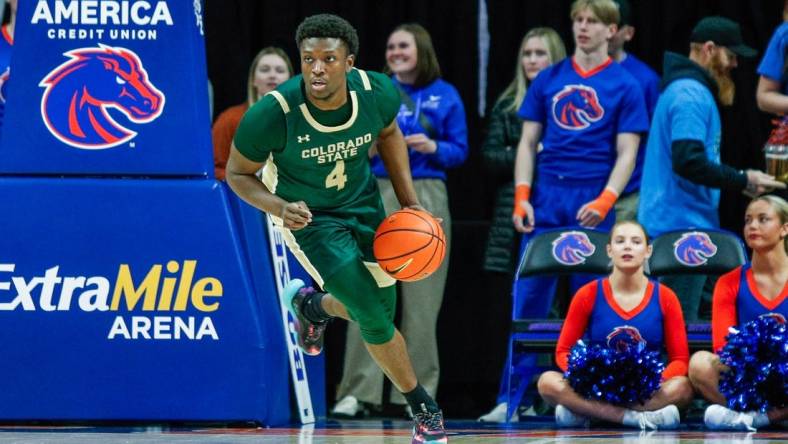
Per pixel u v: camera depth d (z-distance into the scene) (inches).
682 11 815.7
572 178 680.4
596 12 672.4
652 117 703.7
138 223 545.6
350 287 411.2
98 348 543.5
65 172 548.4
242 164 420.2
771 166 661.9
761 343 560.4
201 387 542.3
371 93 416.8
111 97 546.0
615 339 605.3
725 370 573.9
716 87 677.3
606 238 658.2
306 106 408.2
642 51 820.6
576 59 686.5
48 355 543.5
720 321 595.2
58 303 545.3
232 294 544.1
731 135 806.5
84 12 545.0
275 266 615.2
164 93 546.6
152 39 546.6
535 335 623.5
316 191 426.3
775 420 559.5
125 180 548.7
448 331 802.2
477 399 809.5
